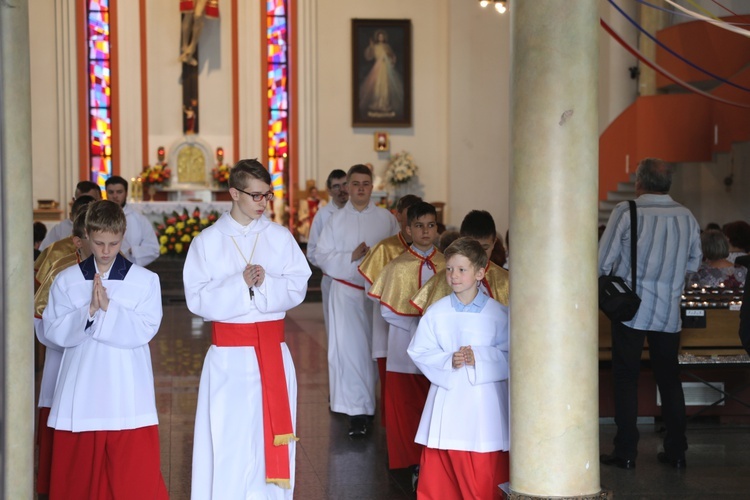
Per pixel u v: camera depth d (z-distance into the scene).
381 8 19.09
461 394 4.43
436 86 19.16
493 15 18.62
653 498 5.23
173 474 5.77
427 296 5.12
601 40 15.95
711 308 6.90
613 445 6.40
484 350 4.42
